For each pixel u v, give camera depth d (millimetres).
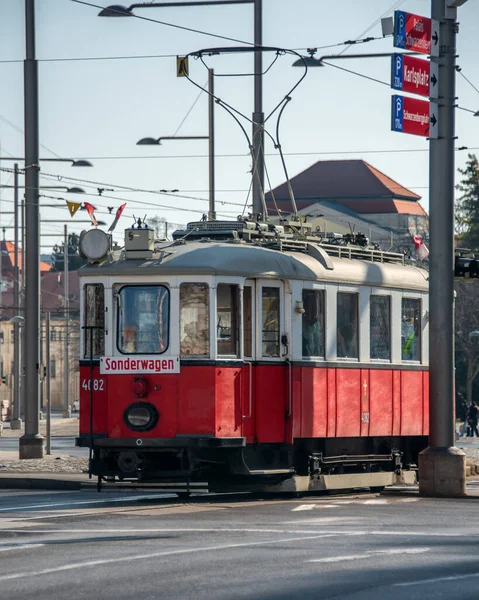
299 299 39938
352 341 42625
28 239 59938
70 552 24656
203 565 22828
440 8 42094
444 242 42094
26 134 60312
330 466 41719
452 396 41906
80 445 38062
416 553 24484
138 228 38031
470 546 25594
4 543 26156
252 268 38375
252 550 24844
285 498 40156
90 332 38156
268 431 38781
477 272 44344
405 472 45844
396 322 45156
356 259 44250
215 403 37000
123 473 37531
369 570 22328
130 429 37406
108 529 28953
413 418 45906
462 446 88312
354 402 42406
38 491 44969
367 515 32625
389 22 41219
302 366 39875
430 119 42094
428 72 42344
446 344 41906
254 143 58562
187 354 37312
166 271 37469
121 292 37938
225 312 37688
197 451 37250
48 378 61344
